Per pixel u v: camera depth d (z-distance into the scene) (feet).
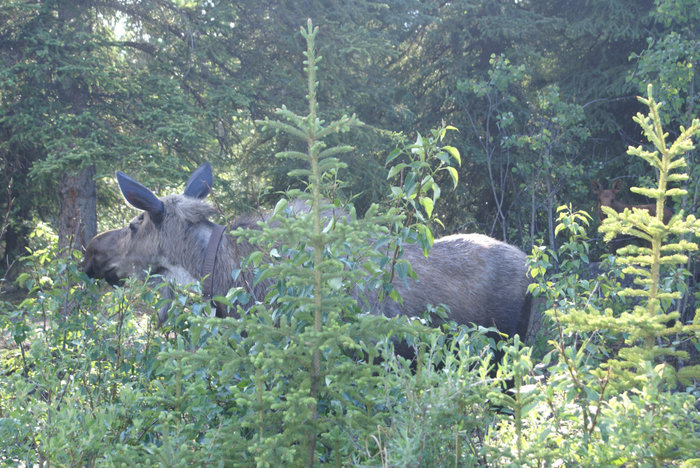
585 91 48.78
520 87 49.34
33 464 8.95
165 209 14.39
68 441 8.20
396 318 7.93
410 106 53.78
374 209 7.62
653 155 7.76
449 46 56.34
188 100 44.57
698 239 21.44
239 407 9.15
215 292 13.69
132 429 8.87
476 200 52.95
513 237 40.24
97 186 48.08
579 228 15.01
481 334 11.29
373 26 54.75
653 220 7.55
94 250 15.02
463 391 7.73
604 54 50.21
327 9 47.16
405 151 10.27
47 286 13.84
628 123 50.24
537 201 40.60
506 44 54.13
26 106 39.55
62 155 35.70
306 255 8.48
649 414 6.66
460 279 15.03
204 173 15.85
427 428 7.30
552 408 8.02
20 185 46.98
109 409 8.70
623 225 7.94
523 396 7.55
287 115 7.52
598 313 7.95
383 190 44.45
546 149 36.42
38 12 42.09
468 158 49.14
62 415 8.36
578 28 48.65
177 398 8.55
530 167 38.73
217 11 43.57
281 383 7.63
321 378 7.70
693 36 34.78
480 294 15.11
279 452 7.07
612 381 7.73
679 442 6.64
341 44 45.70
